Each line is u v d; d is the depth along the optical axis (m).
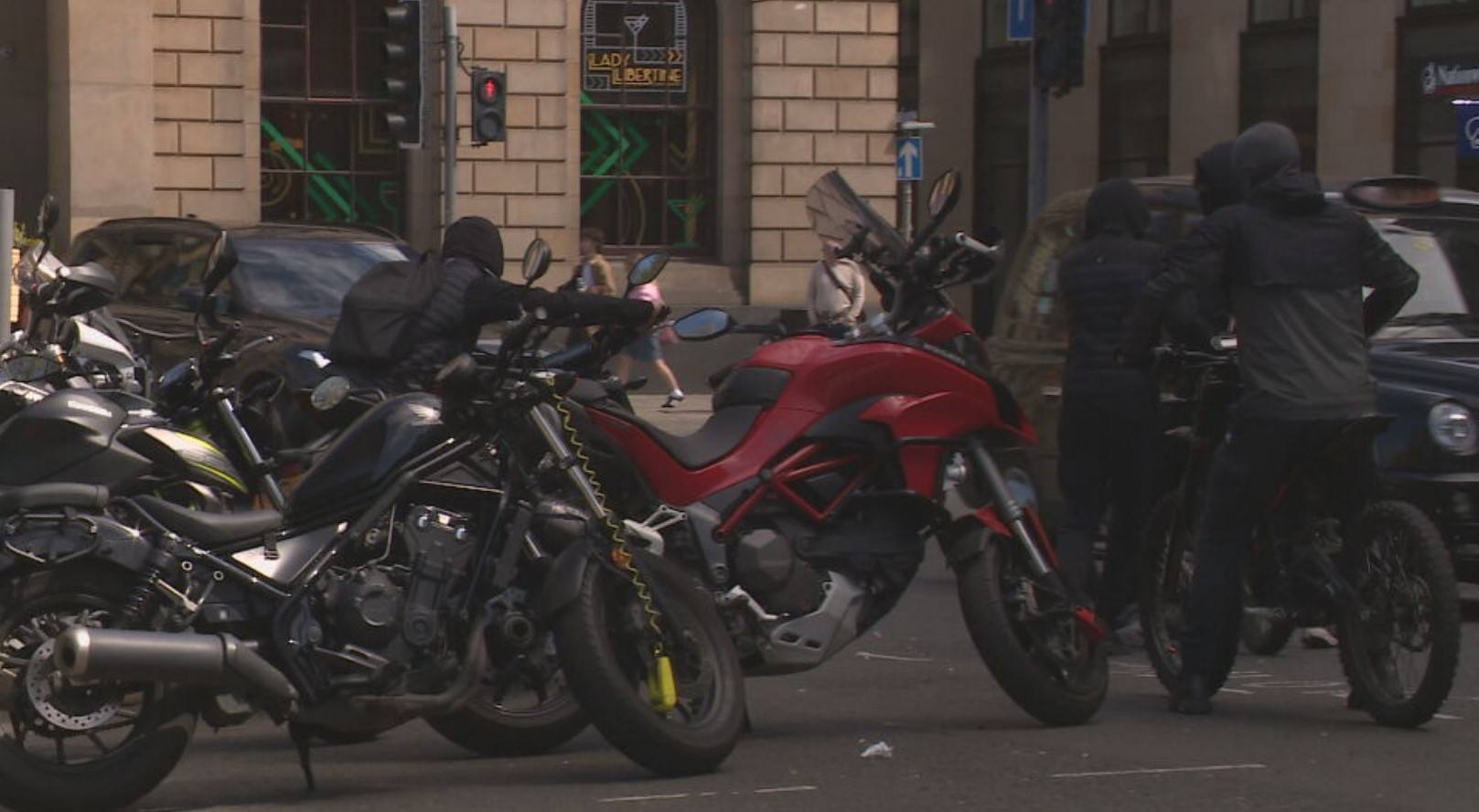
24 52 51.66
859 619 14.77
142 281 31.02
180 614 12.24
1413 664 15.49
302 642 12.43
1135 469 17.97
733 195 54.81
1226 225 15.46
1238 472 15.51
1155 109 65.50
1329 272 15.39
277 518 12.63
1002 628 14.95
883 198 55.72
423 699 12.67
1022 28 35.34
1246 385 15.42
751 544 14.23
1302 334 15.33
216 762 14.01
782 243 54.84
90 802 11.93
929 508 14.88
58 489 12.17
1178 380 16.81
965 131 72.31
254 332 28.14
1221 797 12.88
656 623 13.06
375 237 31.31
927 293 15.62
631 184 54.41
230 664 11.97
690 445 14.41
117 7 49.38
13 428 12.29
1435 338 20.98
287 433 23.66
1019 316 23.31
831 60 55.12
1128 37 66.44
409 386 16.50
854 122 55.44
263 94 51.53
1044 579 15.17
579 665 12.82
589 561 12.96
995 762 13.95
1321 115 59.53
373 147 52.38
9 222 23.98
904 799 12.80
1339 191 21.08
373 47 52.28
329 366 16.61
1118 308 17.73
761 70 54.62
